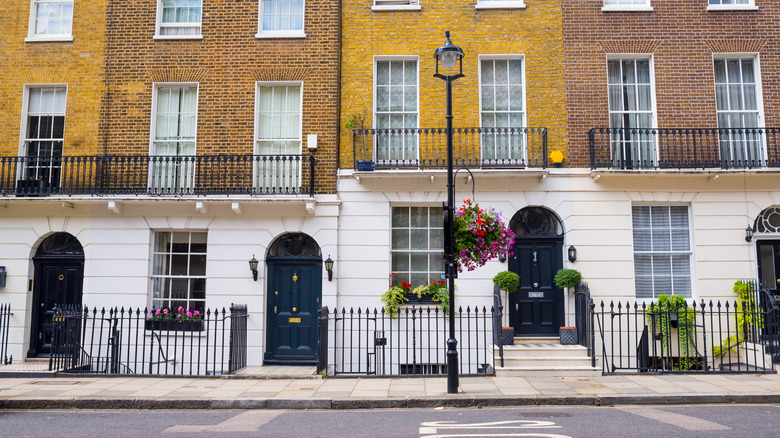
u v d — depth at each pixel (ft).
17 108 42.57
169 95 43.09
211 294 40.55
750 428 21.27
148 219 41.22
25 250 41.16
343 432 21.42
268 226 40.88
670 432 20.66
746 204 39.83
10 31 43.27
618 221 39.88
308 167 40.86
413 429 21.77
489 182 40.45
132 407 27.35
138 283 40.73
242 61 42.27
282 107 42.68
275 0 43.70
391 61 42.83
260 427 22.57
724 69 42.04
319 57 41.98
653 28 41.52
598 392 28.30
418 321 39.81
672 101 40.93
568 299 39.60
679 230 40.78
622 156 39.83
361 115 41.68
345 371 36.88
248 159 41.22
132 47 42.75
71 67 42.78
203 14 42.83
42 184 40.86
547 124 40.98
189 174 42.09
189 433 21.49
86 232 41.16
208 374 36.32
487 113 42.06
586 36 41.60
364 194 40.86
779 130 40.04
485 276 39.91
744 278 39.27
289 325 40.70
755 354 34.83
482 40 41.86
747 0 42.29
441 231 41.60
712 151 40.16
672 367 35.83
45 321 41.24
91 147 42.04
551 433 20.62
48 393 28.96
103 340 40.55
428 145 41.04
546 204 40.09
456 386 28.63
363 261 40.34
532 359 34.88
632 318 39.19
